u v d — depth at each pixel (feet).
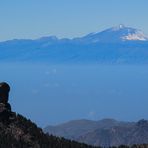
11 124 554.87
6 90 564.71
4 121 552.00
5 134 533.55
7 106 567.59
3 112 554.87
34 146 539.29
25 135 549.54
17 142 528.63
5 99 565.94
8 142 522.88
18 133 545.03
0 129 538.88
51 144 566.36
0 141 521.65
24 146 529.04
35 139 554.87
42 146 548.72
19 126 559.38
